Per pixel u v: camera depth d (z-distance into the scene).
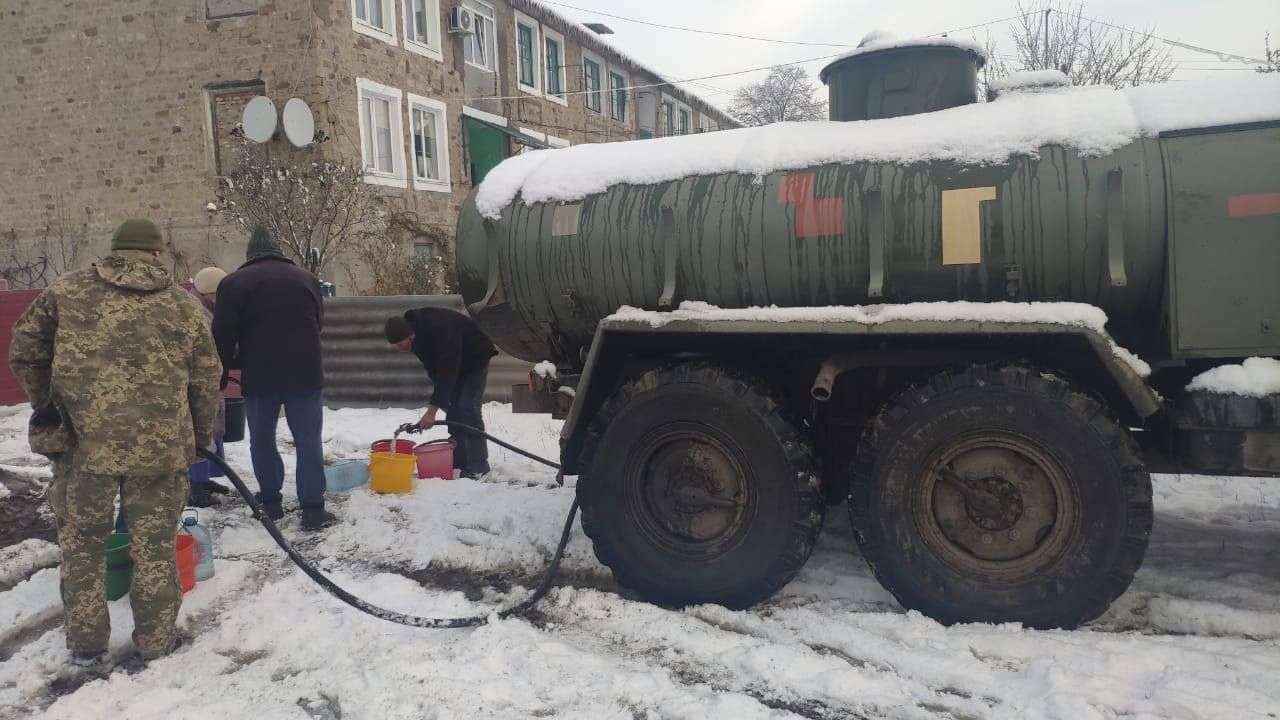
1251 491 4.59
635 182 3.63
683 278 3.46
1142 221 2.88
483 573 3.90
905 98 3.73
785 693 2.65
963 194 3.07
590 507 3.43
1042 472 2.89
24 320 2.91
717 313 3.29
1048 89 3.45
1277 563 3.48
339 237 12.27
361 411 8.80
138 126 12.94
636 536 3.38
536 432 7.25
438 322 5.29
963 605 2.97
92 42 13.03
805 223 3.25
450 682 2.71
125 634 3.20
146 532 2.99
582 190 3.74
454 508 4.83
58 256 13.48
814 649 2.96
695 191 3.47
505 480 5.64
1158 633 2.95
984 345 3.11
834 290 3.26
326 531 4.60
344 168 12.24
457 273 4.07
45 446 2.93
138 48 12.83
